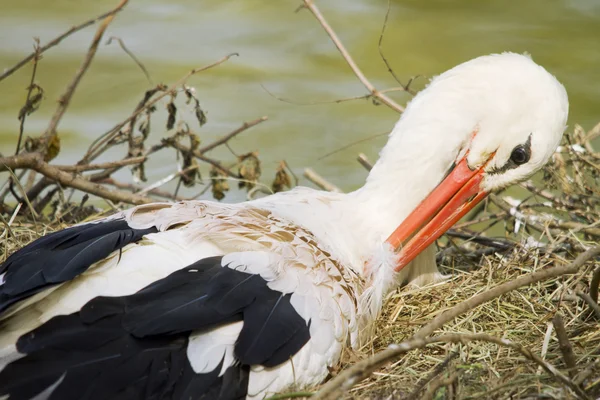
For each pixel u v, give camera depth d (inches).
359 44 625.6
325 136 530.0
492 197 360.2
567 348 236.7
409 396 231.1
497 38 625.0
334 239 287.7
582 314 282.7
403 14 663.8
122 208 379.6
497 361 259.6
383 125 540.4
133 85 570.3
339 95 562.9
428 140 301.9
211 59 603.5
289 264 252.2
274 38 632.4
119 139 396.5
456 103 300.4
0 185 465.4
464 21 652.7
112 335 218.5
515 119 294.8
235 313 232.1
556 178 353.7
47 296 230.5
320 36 631.8
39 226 340.8
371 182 308.5
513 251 329.7
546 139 293.1
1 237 324.2
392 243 296.8
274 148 517.7
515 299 296.8
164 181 382.3
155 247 245.1
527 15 662.5
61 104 369.4
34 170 355.3
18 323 226.1
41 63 584.7
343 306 259.6
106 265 238.5
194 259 245.0
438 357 264.7
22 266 241.0
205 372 221.5
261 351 229.1
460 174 303.0
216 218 264.7
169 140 380.5
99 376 211.5
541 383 241.9
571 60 592.7
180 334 224.5
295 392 233.0
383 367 261.9
